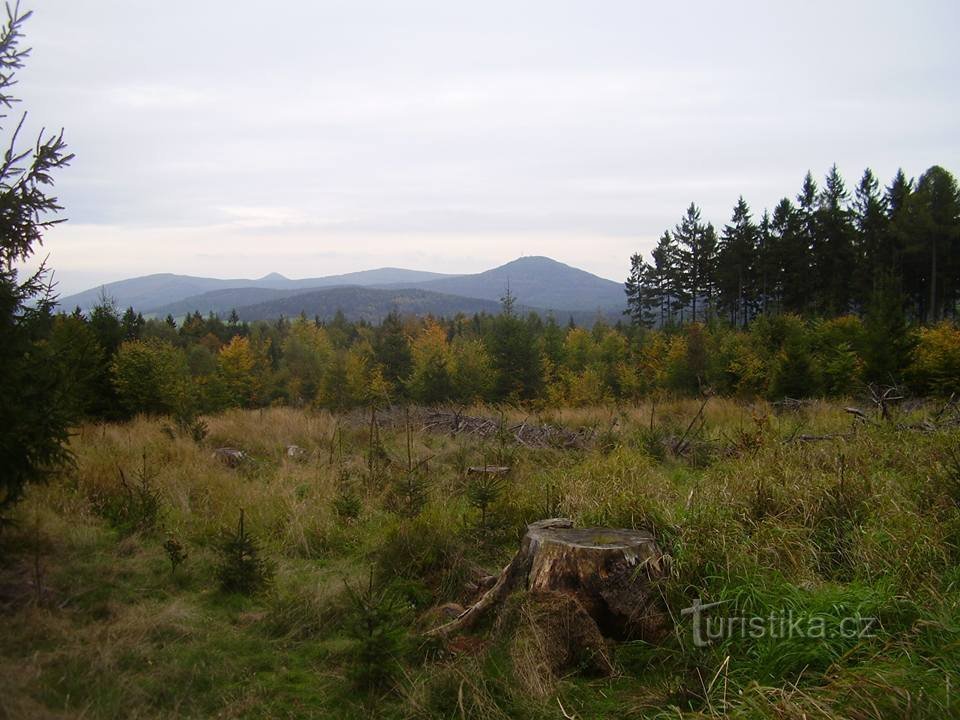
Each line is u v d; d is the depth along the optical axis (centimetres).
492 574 488
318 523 592
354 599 380
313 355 4584
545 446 959
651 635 377
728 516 489
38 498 586
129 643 368
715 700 302
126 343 1448
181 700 323
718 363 2128
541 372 2791
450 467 824
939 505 491
